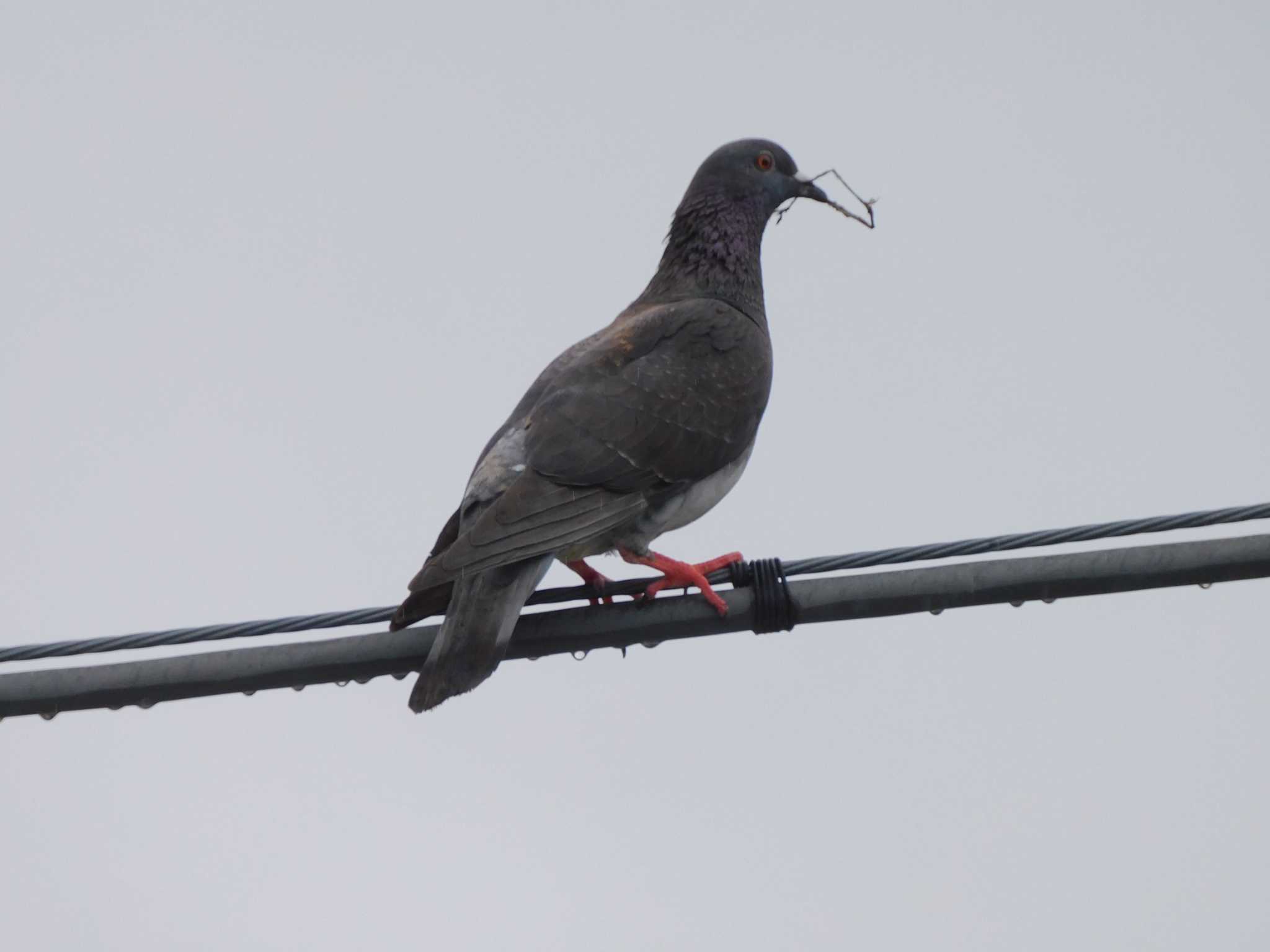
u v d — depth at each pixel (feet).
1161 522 35.73
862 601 37.14
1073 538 36.06
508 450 40.47
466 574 36.65
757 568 37.52
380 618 37.04
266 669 37.19
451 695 35.27
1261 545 35.86
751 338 45.70
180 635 36.65
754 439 44.75
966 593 36.76
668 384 42.80
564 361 43.88
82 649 36.52
